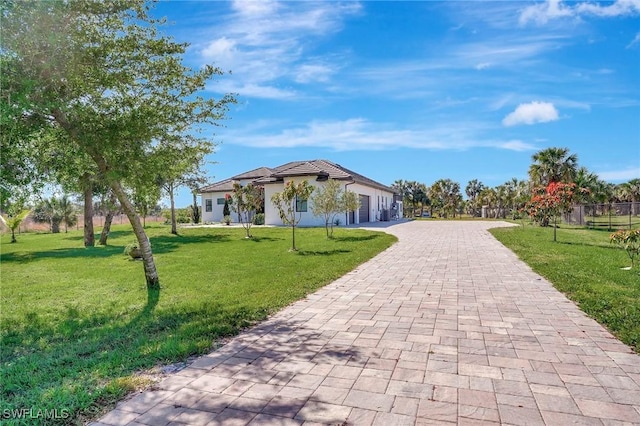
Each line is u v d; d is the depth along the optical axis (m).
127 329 5.04
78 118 5.74
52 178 6.22
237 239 18.34
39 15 4.77
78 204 29.16
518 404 2.86
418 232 20.66
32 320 5.79
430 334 4.54
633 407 2.79
